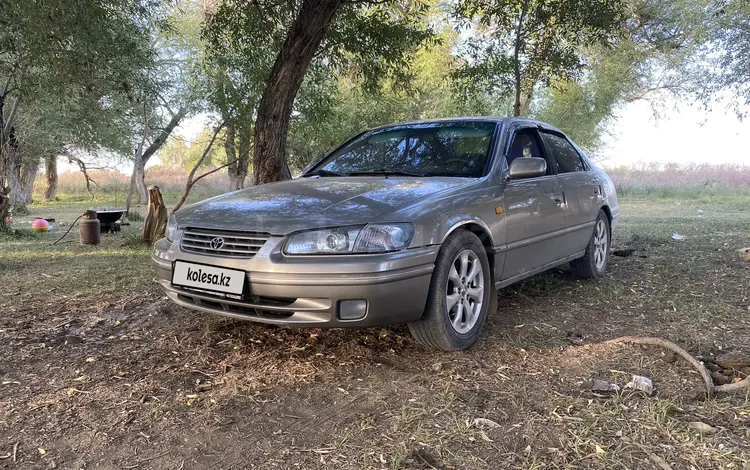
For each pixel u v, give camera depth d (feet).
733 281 15.72
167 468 6.56
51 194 79.87
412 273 8.98
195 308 9.96
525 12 25.50
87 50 23.67
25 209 51.57
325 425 7.55
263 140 22.11
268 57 28.19
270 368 9.61
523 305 13.62
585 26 26.08
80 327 12.16
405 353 10.23
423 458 6.64
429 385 8.79
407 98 51.44
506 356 10.08
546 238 13.07
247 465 6.59
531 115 52.26
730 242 22.94
